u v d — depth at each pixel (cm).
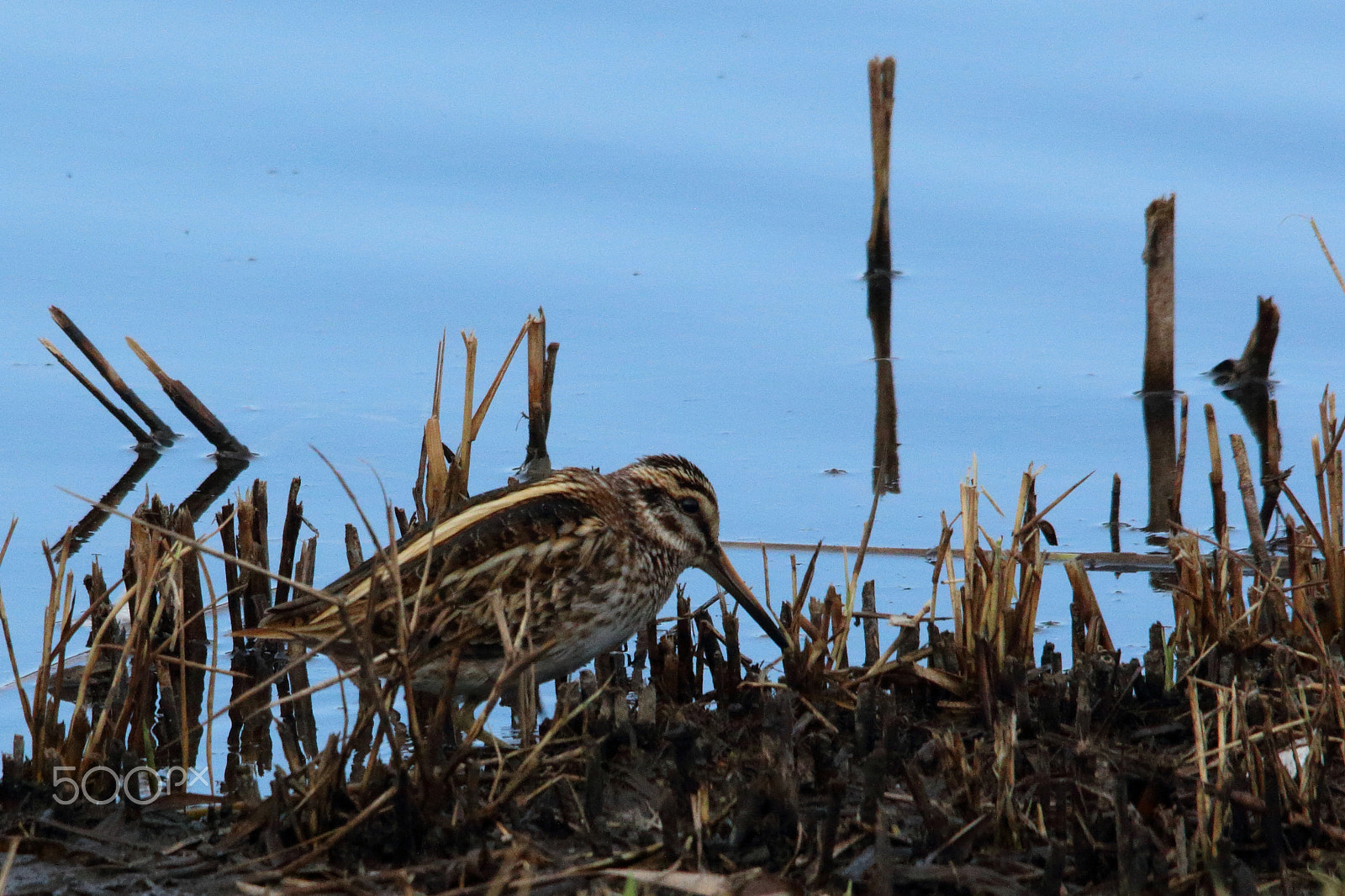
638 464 1320
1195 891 905
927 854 953
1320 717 1065
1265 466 1788
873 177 2252
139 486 1714
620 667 1313
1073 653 1299
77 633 1382
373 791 990
